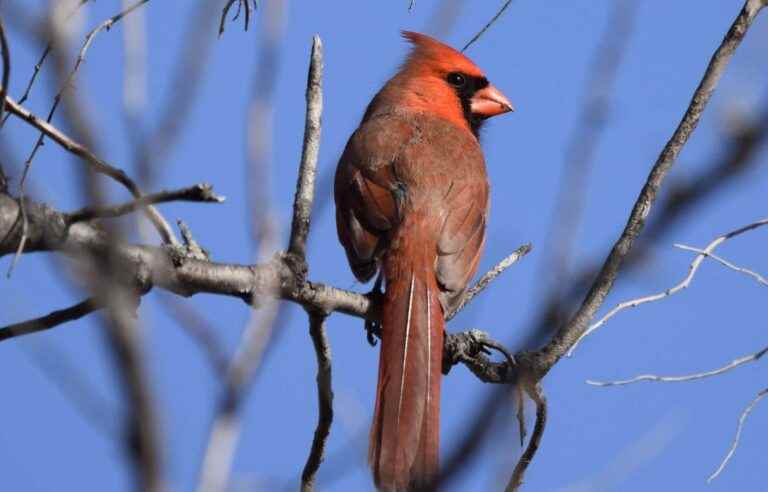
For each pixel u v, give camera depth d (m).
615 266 7.11
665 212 3.20
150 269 5.79
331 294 6.92
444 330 8.34
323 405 7.02
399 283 8.66
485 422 3.17
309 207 6.95
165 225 6.35
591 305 7.10
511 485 6.84
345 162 10.05
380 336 8.57
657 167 7.00
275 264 6.56
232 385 4.51
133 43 5.22
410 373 7.96
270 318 4.77
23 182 5.25
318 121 7.26
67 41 4.03
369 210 9.40
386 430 7.55
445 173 9.72
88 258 3.74
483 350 8.17
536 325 3.50
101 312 3.63
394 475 7.21
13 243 5.21
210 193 4.50
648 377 7.64
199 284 6.07
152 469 3.02
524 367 5.98
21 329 5.51
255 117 5.68
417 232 9.07
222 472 4.39
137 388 3.05
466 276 8.89
